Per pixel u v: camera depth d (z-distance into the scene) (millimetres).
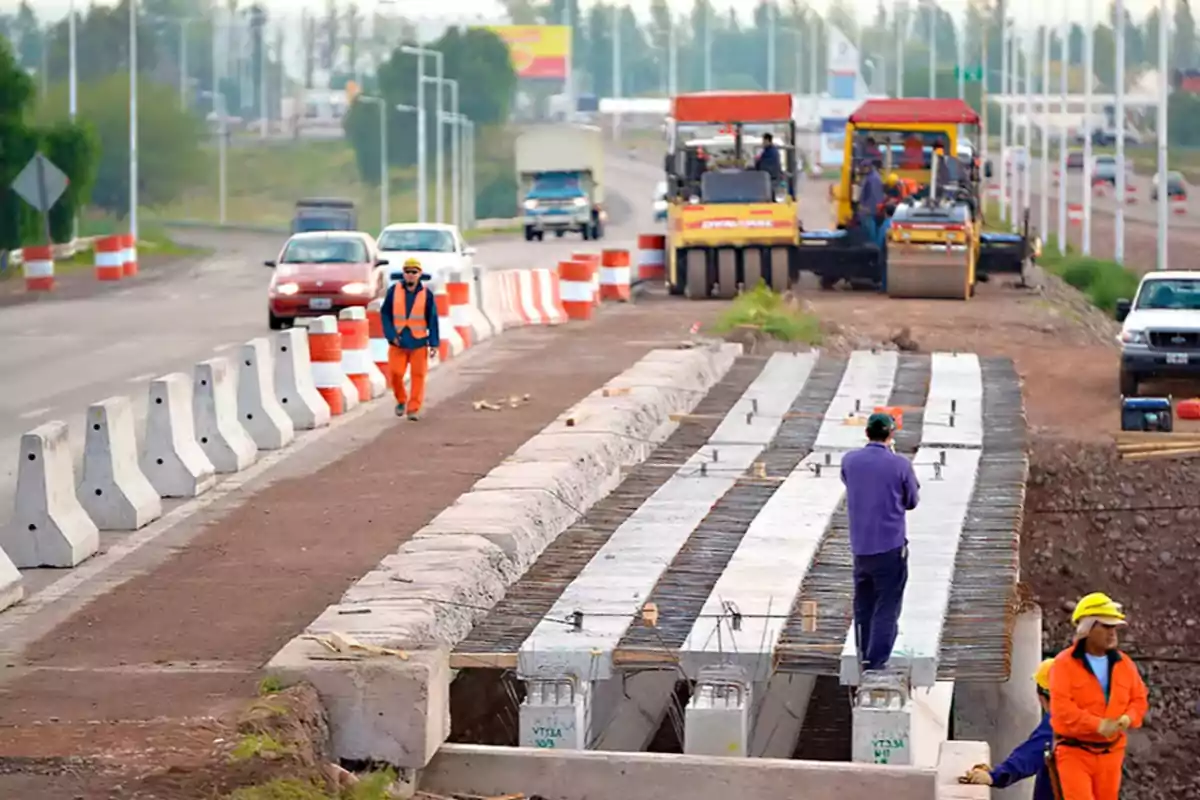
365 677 29625
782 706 39438
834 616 36250
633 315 101125
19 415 65062
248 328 97562
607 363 75812
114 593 37969
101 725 28469
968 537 44375
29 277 133000
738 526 44844
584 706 32906
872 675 32844
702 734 32094
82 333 95250
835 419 60969
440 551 38469
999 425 59656
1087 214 166625
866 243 124250
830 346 87938
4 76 168000
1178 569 61219
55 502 40688
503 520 41250
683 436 59062
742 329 87812
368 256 97750
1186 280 80562
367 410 63250
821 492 48562
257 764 26719
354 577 39156
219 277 152125
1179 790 49969
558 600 37406
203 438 51594
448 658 32000
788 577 38844
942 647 35031
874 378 70812
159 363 80750
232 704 29828
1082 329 104625
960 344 94875
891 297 116938
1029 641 45438
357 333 65500
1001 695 42156
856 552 33125
